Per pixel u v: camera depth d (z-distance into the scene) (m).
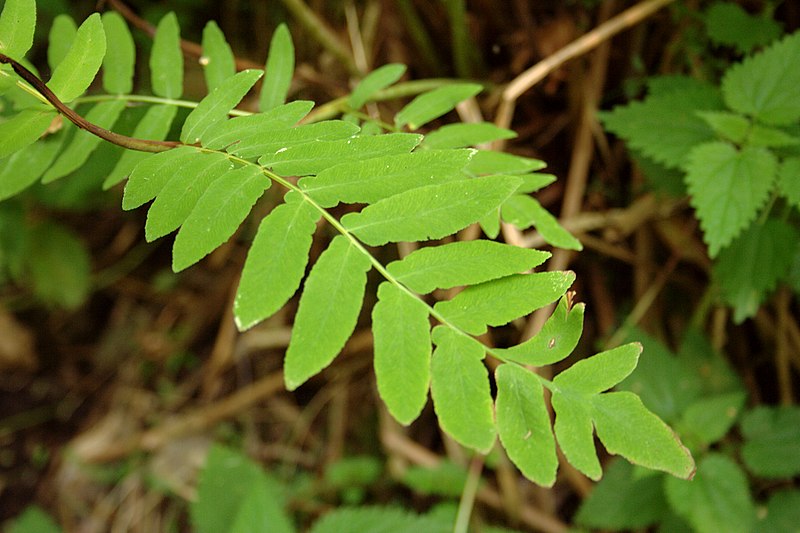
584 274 0.92
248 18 1.01
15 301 1.21
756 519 0.75
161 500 1.09
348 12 0.89
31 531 1.04
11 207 1.02
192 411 1.15
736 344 0.86
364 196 0.44
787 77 0.62
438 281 0.42
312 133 0.46
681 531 0.73
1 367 1.20
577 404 0.42
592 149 0.85
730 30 0.72
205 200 0.44
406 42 0.89
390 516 0.82
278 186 0.98
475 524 0.90
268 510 0.77
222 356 1.14
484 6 0.81
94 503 1.11
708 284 0.86
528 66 0.84
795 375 0.83
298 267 0.42
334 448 1.05
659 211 0.82
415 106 0.58
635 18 0.71
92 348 1.23
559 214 0.89
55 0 0.90
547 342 0.43
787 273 0.65
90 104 0.58
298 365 0.41
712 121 0.61
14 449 1.15
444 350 0.42
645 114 0.68
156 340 1.21
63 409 1.19
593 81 0.83
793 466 0.73
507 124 0.71
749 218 0.59
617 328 0.89
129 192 0.45
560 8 0.83
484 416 0.41
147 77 0.92
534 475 0.41
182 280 1.23
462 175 0.54
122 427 1.17
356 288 0.42
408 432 0.99
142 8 0.94
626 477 0.77
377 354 0.41
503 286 0.43
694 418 0.74
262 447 1.09
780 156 0.61
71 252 1.13
